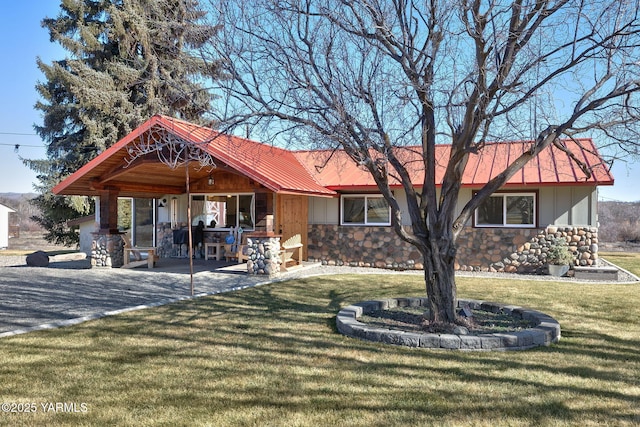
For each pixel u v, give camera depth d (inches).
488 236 555.8
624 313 318.0
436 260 268.2
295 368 203.5
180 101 346.3
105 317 301.9
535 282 464.8
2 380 188.4
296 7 269.0
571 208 525.0
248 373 197.3
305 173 631.2
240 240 636.7
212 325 280.8
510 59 246.2
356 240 618.8
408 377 192.5
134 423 151.3
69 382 186.9
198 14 296.2
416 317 294.8
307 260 642.8
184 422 151.8
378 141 271.3
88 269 563.2
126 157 510.9
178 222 693.9
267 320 293.9
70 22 945.5
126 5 844.0
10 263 705.0
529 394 175.0
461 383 186.1
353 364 208.7
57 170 1008.9
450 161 262.8
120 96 896.9
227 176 608.7
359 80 261.6
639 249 965.8
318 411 160.4
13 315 309.3
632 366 207.5
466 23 231.8
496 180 269.3
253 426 149.0
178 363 210.1
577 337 256.8
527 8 244.2
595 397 172.6
